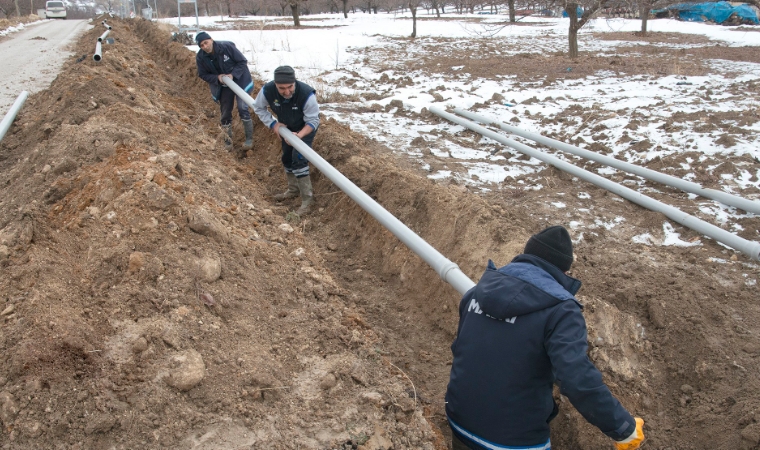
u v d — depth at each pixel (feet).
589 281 13.79
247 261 12.14
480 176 20.79
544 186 19.89
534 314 7.39
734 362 11.16
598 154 21.85
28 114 26.23
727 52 54.85
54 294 9.63
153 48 54.90
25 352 8.21
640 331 12.30
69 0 216.95
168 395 8.32
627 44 65.10
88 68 27.12
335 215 18.98
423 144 24.67
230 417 8.35
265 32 78.33
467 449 8.29
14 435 7.38
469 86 38.42
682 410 10.86
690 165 21.03
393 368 10.63
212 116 29.68
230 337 9.87
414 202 17.06
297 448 8.12
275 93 17.25
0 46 61.21
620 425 6.87
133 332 9.17
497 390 7.67
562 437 10.55
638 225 16.97
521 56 55.11
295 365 9.77
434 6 117.39
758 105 28.43
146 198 12.28
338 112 31.09
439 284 14.08
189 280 10.59
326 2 177.37
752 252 14.35
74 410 7.79
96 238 11.38
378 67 48.52
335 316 11.57
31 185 14.96
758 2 46.06
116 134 16.16
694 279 13.84
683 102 30.50
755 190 18.72
